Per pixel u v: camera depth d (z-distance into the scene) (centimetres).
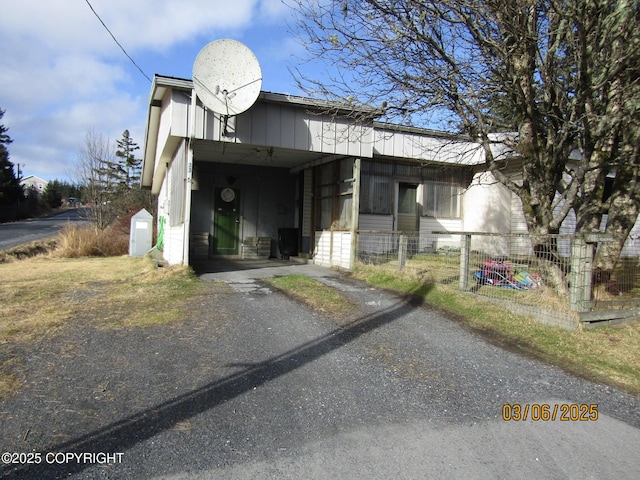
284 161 1183
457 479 241
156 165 1311
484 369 410
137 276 841
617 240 680
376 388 357
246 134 844
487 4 544
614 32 509
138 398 322
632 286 709
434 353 448
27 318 512
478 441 282
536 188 638
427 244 1245
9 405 303
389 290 748
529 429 301
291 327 514
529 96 602
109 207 2261
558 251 634
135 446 261
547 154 632
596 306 564
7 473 232
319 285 763
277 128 873
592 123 557
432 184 1259
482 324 551
